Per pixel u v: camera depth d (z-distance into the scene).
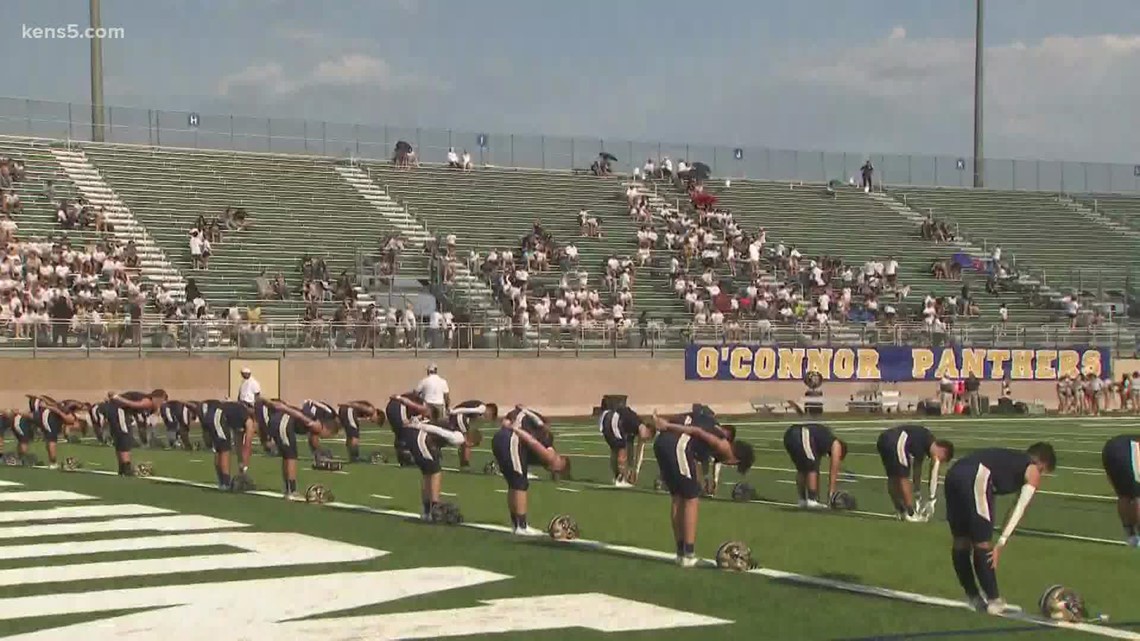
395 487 19.62
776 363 43.38
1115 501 18.70
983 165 59.59
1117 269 53.38
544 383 40.44
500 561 12.38
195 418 27.19
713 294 45.09
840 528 15.10
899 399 44.12
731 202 53.75
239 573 11.68
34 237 38.94
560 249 45.88
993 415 43.44
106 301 36.81
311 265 41.03
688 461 12.00
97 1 46.28
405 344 38.78
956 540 10.20
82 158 44.47
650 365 41.94
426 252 44.41
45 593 10.74
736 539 14.11
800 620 9.74
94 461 24.16
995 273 51.22
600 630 9.38
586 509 16.97
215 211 43.69
